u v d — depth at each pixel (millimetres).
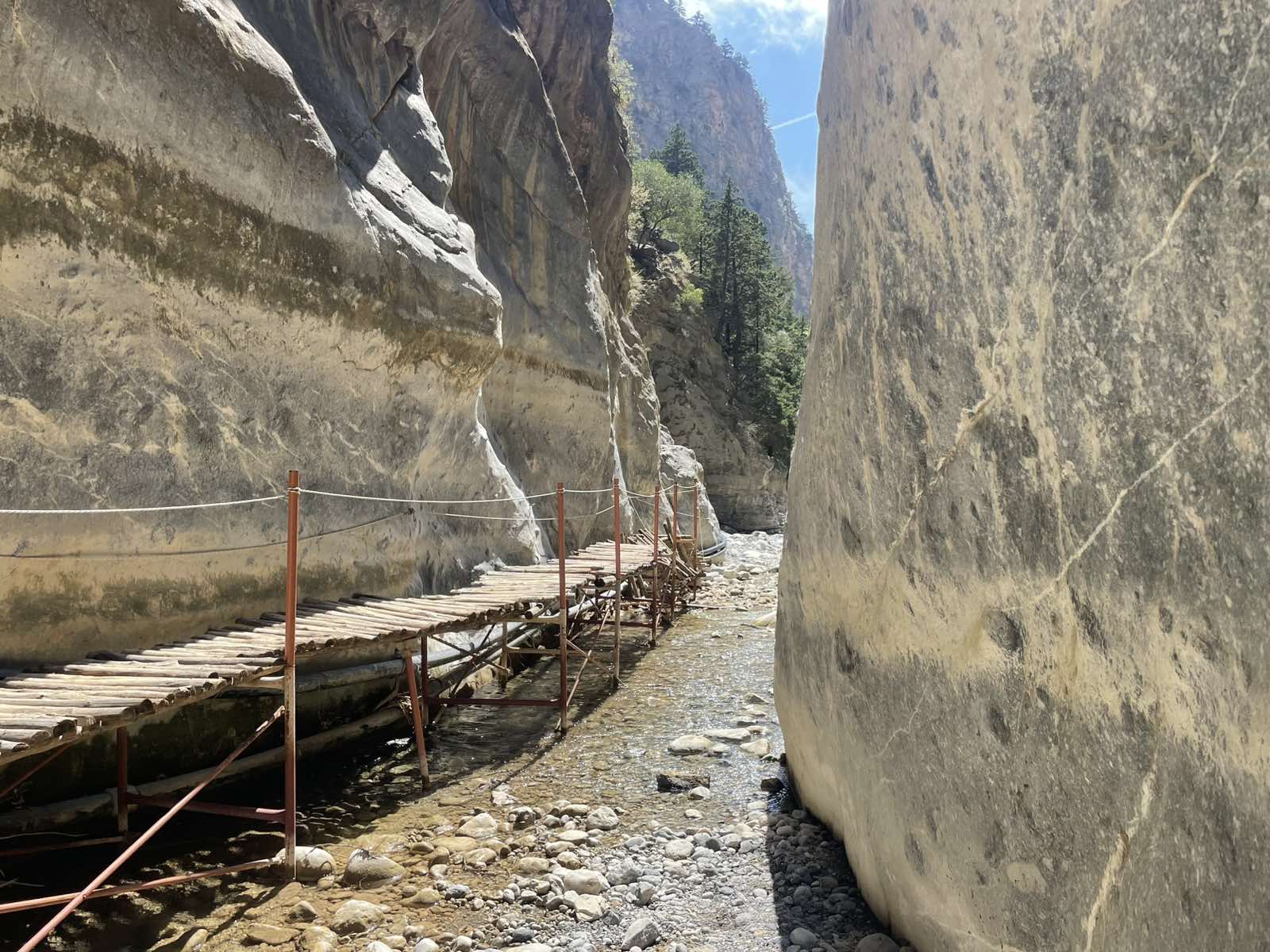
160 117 7031
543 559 14398
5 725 4371
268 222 8148
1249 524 2232
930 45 3840
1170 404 2520
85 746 6160
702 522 27141
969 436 3627
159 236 7117
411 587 10383
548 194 17484
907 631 4316
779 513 44219
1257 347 2213
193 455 7473
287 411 8594
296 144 8430
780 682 6891
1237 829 2264
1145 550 2645
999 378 3395
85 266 6551
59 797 5980
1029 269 3170
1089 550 2908
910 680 4312
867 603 4820
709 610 17938
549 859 6105
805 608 6012
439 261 10672
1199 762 2428
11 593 6000
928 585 4043
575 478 17406
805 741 6395
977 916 3691
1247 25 2254
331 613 8180
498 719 9992
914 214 4023
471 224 15445
